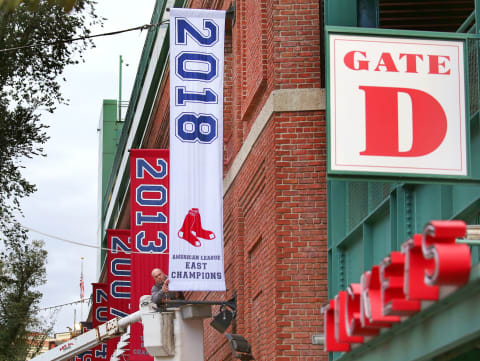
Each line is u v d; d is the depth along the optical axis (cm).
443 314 975
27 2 1098
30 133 2728
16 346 4031
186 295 3022
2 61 2625
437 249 919
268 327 1841
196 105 2009
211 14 2045
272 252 1819
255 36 2005
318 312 1767
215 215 1969
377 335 1120
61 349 2541
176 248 1941
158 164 2664
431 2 1816
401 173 1227
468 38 1255
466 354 1170
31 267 3994
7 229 2819
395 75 1248
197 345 2030
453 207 1312
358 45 1255
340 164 1228
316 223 1792
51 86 2697
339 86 1245
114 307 3422
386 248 1506
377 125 1238
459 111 1238
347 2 1791
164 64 3180
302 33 1850
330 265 1750
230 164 2414
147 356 2466
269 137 1858
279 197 1802
